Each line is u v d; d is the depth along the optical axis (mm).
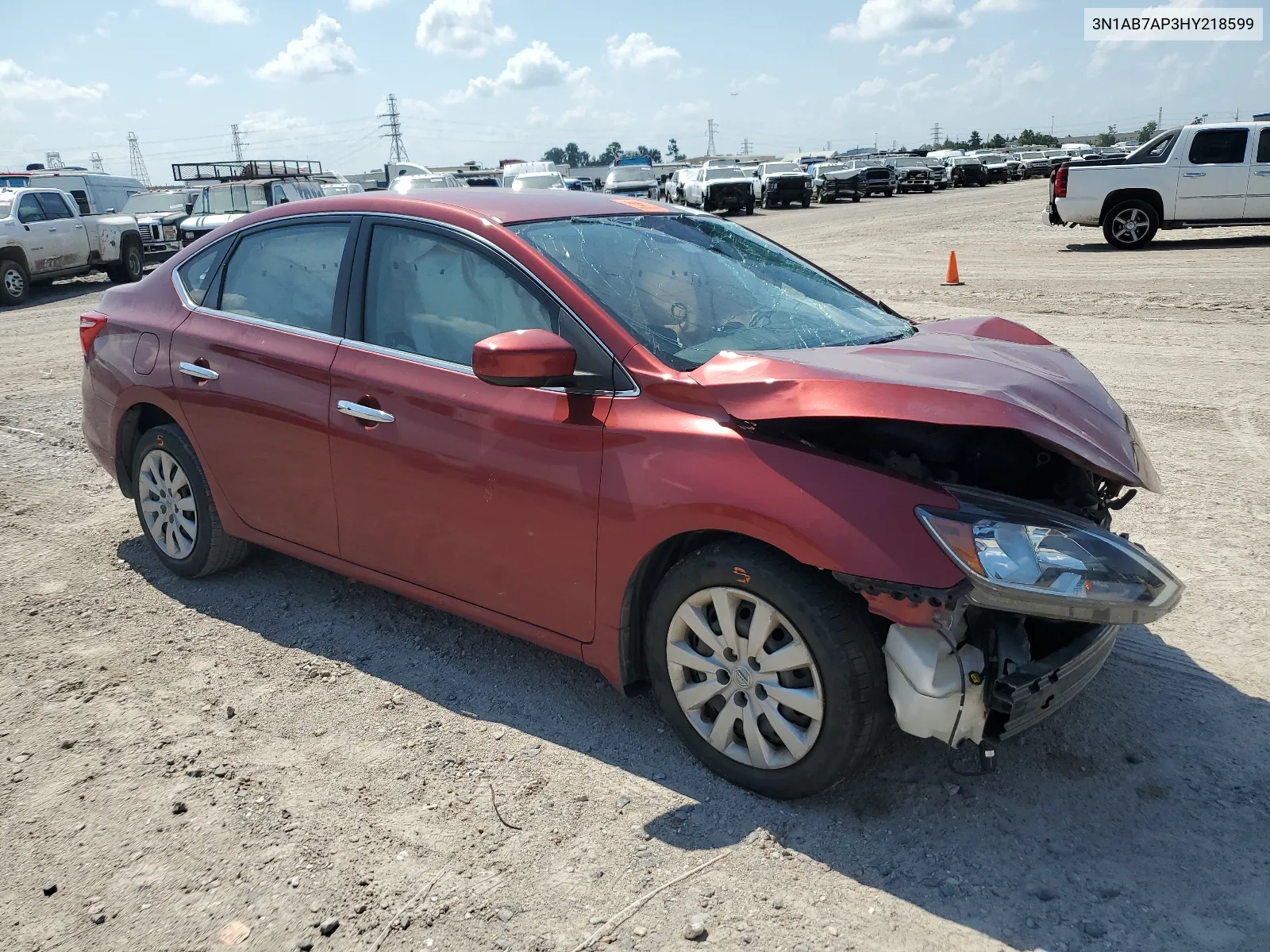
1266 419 6527
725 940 2357
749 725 2848
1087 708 3320
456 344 3355
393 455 3455
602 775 3023
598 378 3012
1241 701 3334
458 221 3426
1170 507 5066
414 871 2621
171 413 4242
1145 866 2580
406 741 3234
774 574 2672
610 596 3027
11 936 2439
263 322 3965
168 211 23688
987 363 3000
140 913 2502
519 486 3139
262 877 2617
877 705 2650
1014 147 124438
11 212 17125
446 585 3479
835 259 17641
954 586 2447
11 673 3738
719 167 36219
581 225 3518
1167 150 16703
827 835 2729
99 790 3006
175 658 3832
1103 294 11930
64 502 5707
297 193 23031
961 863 2604
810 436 2832
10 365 10266
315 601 4316
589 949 2342
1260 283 12102
